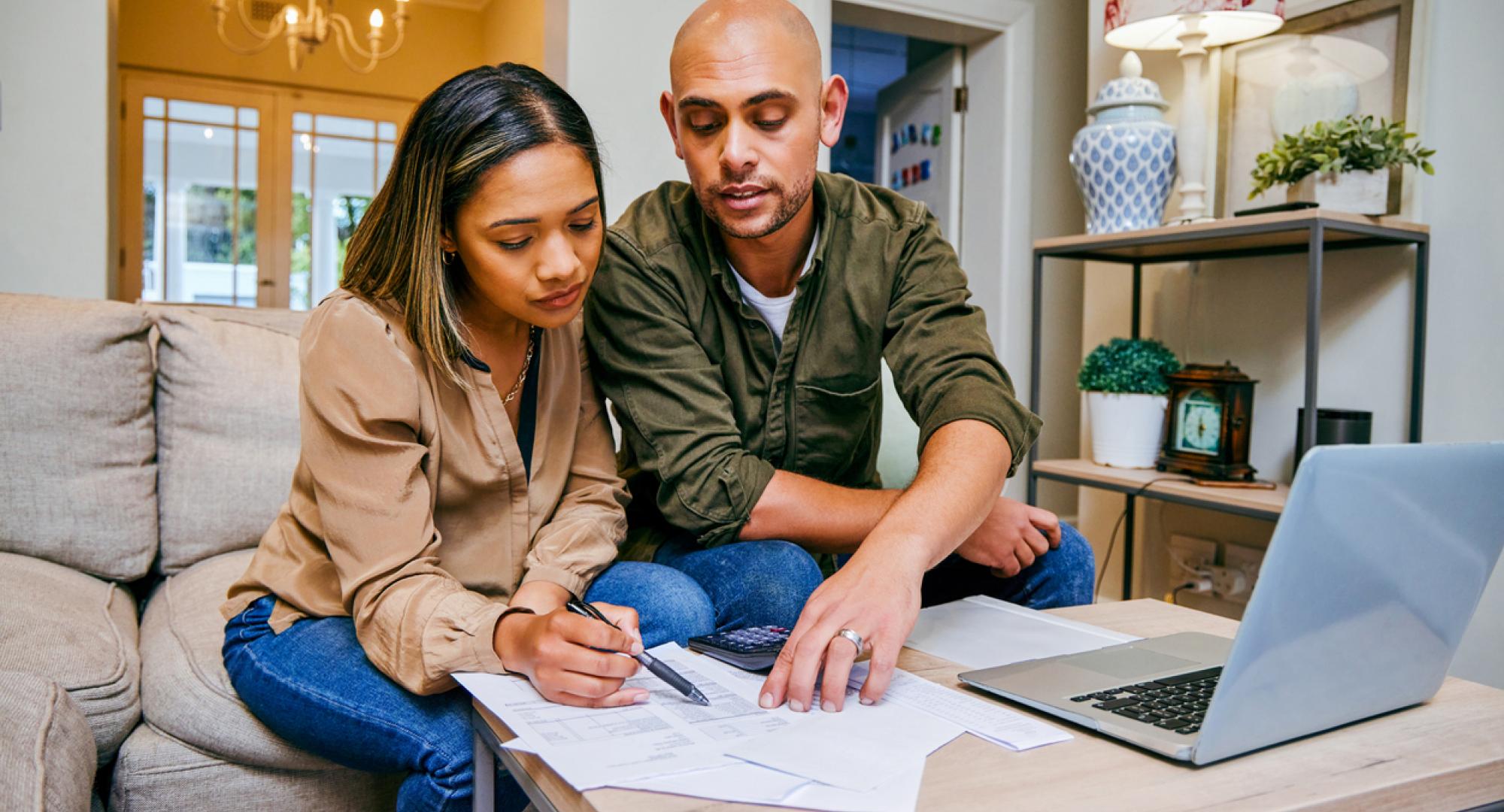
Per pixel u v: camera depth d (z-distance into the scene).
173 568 1.58
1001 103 3.56
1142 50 2.73
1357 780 0.62
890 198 1.37
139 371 1.56
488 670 0.84
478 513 1.06
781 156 1.08
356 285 1.01
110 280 2.36
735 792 0.58
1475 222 2.02
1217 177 2.49
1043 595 1.36
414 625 0.87
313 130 5.92
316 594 1.03
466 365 1.00
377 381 0.94
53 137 2.25
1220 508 2.11
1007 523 1.28
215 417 1.61
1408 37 2.09
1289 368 2.38
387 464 0.93
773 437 1.33
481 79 0.92
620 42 2.90
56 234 2.26
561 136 0.89
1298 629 0.63
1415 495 0.65
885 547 0.85
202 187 5.74
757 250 1.24
